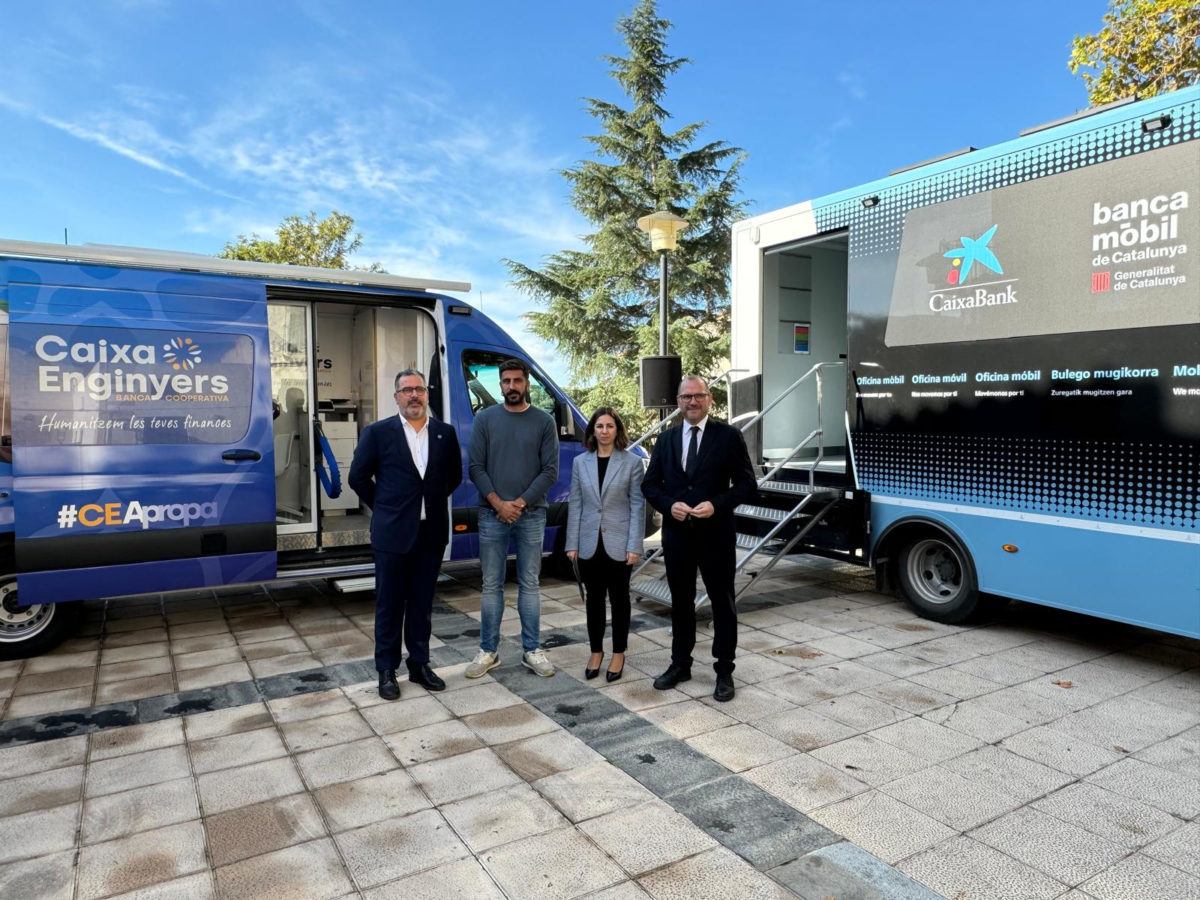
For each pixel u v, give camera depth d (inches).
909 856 98.3
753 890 91.4
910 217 194.4
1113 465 155.8
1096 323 157.6
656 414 714.8
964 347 182.2
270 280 193.5
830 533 216.4
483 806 110.6
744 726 136.9
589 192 763.4
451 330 222.2
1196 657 172.4
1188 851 99.4
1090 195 158.2
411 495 150.1
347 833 104.0
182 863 97.6
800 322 258.1
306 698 150.9
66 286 169.0
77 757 126.2
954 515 186.9
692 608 154.7
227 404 185.0
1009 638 185.6
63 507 167.6
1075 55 410.9
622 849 99.9
